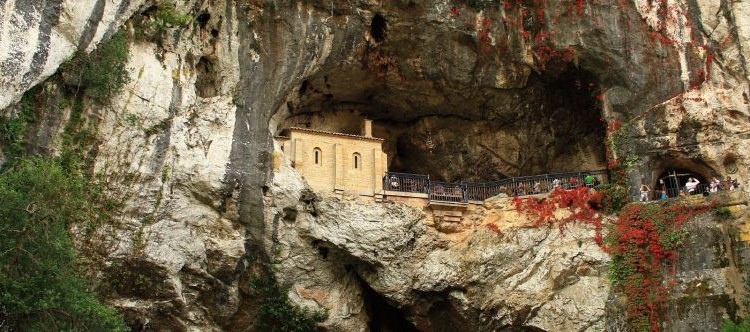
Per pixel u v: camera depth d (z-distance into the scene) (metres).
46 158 21.44
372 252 25.92
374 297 27.19
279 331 25.50
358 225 25.98
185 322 23.88
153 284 22.81
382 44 28.61
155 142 23.48
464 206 28.39
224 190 24.22
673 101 28.00
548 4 29.02
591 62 28.97
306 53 27.33
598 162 31.23
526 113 31.05
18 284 18.22
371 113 31.66
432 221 28.11
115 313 21.52
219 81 26.20
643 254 25.55
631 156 28.02
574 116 31.00
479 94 30.31
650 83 28.42
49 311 18.70
